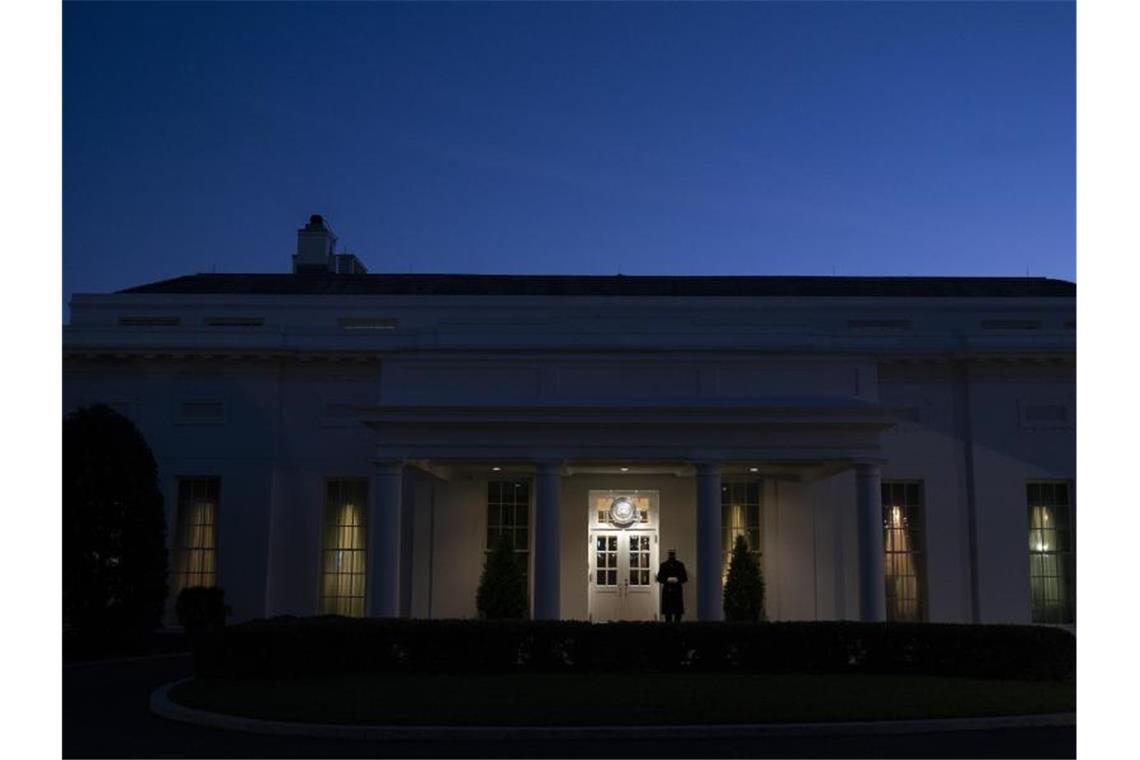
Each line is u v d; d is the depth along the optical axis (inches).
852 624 885.8
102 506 1095.6
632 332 1280.8
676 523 1318.9
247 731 632.4
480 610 1243.8
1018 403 1366.9
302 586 1350.9
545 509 1103.6
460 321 1457.9
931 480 1355.8
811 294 1566.2
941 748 576.4
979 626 873.5
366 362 1387.8
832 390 1177.4
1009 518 1344.7
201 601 1261.1
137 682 887.7
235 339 1380.4
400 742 599.8
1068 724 661.9
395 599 1089.4
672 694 733.3
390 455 1108.5
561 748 579.5
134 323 1482.5
